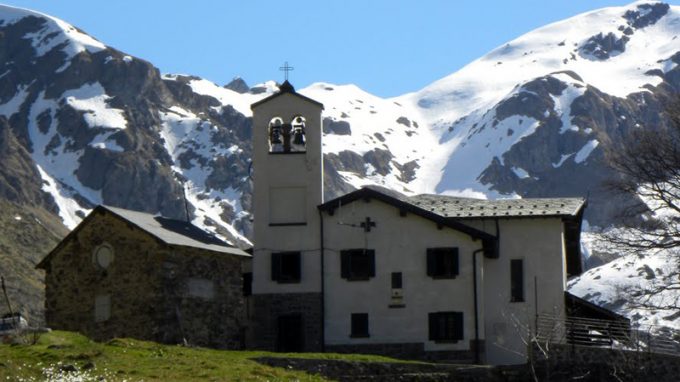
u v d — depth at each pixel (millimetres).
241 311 78062
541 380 67438
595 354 68625
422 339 79188
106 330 72438
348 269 80562
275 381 54156
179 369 53906
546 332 74938
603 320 77250
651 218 76500
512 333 79750
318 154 82625
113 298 72688
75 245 74125
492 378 66500
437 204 84375
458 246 79812
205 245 75938
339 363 63094
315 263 80875
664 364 67500
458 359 78562
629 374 67625
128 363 54156
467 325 78875
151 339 71250
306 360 62469
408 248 80188
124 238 73062
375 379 63344
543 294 80188
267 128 83375
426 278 79750
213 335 75000
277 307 80500
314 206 81750
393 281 80000
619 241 74500
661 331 73062
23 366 50969
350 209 81188
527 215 80812
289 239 81375
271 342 80062
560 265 80500
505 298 80312
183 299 72938
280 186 82125
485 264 80875
